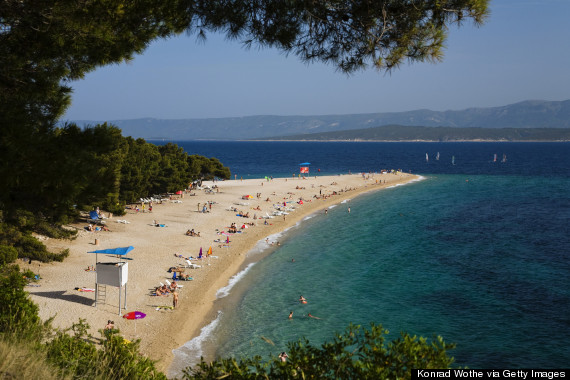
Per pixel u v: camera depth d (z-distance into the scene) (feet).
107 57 33.32
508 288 128.88
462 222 232.94
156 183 254.06
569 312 110.63
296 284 134.00
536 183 421.59
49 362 28.53
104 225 184.65
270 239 193.98
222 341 95.61
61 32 29.76
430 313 111.14
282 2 28.58
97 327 93.25
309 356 18.97
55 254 131.75
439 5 25.17
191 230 188.03
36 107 31.91
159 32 34.24
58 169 25.27
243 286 131.54
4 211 27.02
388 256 166.20
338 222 235.61
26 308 40.01
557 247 177.06
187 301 115.44
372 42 27.76
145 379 33.01
